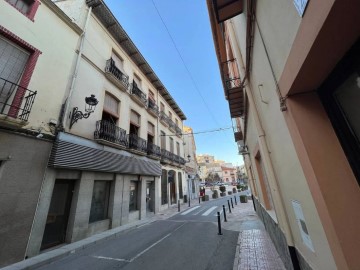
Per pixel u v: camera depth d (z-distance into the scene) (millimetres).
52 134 6348
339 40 1101
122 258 5129
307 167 1531
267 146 3447
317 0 1022
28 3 6402
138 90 13008
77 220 6777
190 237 6926
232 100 5957
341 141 1439
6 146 5047
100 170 7930
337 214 1308
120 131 9961
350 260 1211
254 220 8703
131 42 12203
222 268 4129
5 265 4633
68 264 4875
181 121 25000
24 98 5629
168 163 17141
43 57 6445
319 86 1605
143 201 11836
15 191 5078
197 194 28375
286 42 1606
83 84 8133
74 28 8062
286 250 3027
